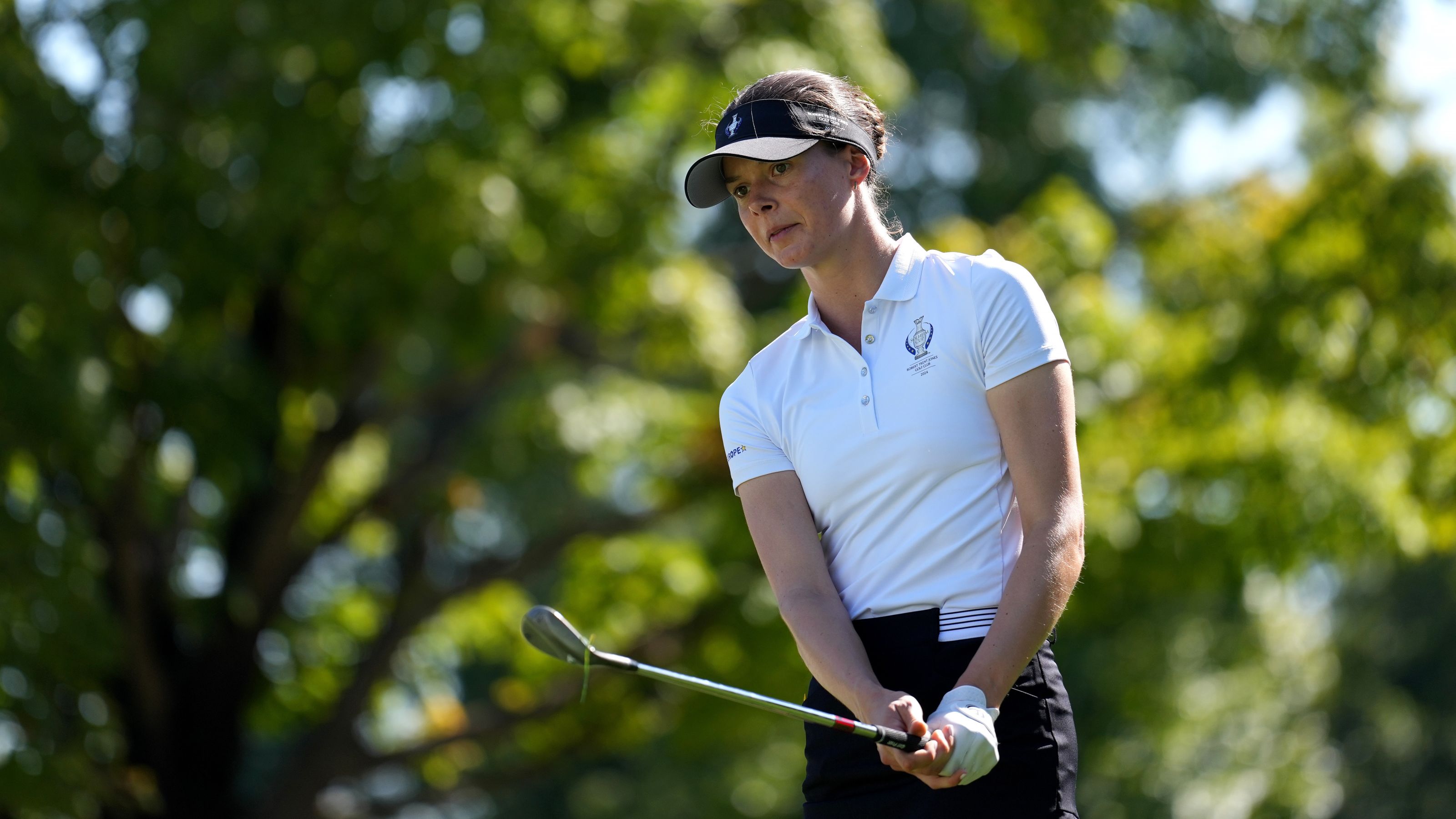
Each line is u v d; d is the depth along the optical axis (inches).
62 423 1218.0
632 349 1653.5
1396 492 1536.7
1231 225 1681.8
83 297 1241.4
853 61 1526.8
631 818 2903.5
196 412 1370.6
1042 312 406.9
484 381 1603.1
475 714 1593.3
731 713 1569.9
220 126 1325.0
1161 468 1555.1
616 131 1504.7
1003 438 405.7
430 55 1352.1
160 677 1432.1
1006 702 398.0
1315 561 1579.7
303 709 1753.2
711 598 1574.8
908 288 416.2
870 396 414.9
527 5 1389.0
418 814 2069.4
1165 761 2655.0
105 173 1327.5
